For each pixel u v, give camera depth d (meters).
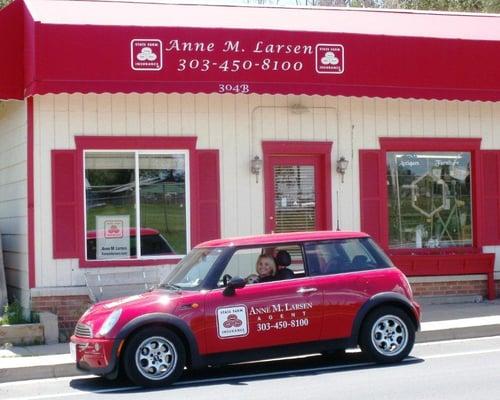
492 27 15.77
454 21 15.97
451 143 15.82
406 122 15.59
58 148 13.77
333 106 15.17
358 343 10.27
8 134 15.22
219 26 13.64
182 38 13.35
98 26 13.04
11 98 13.77
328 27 14.47
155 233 14.27
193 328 9.65
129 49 13.15
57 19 13.05
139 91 13.18
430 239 15.88
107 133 14.00
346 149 15.23
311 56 13.91
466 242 16.11
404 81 14.41
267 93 13.73
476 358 10.85
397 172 15.72
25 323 13.19
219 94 14.55
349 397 8.51
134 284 13.89
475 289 15.85
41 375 10.84
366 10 16.27
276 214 14.98
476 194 16.02
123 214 14.16
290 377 9.94
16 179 14.64
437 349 11.73
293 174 15.09
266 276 10.13
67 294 13.58
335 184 15.16
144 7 14.56
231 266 10.06
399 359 10.44
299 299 9.99
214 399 8.72
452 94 14.71
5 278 15.07
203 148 14.49
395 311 10.43
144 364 9.59
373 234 15.32
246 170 14.70
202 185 14.48
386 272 10.46
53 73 12.88
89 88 13.01
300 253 10.30
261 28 13.73
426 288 15.55
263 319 9.86
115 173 14.14
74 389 9.91
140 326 9.53
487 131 16.11
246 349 9.81
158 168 14.34
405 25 15.27
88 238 13.97
